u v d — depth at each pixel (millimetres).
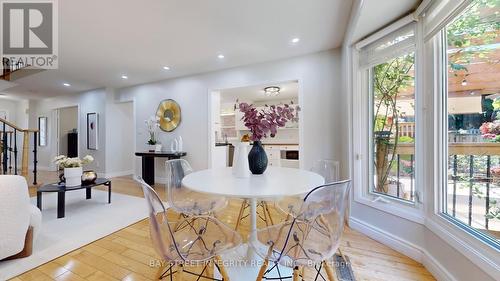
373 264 1794
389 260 1851
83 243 2133
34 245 2078
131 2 2059
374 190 2420
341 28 2596
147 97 5070
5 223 1680
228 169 2119
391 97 2217
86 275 1649
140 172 5246
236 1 2062
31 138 6910
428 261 1710
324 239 1239
